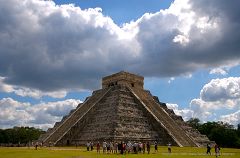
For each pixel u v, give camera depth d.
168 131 81.50
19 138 152.25
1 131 152.75
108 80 101.25
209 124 139.00
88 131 84.69
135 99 91.94
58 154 49.34
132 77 99.31
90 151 58.50
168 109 100.44
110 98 91.56
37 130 168.75
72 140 84.38
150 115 86.50
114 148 60.91
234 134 124.69
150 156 46.19
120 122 79.00
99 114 88.56
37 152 54.12
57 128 89.25
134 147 54.25
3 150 60.78
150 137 81.88
